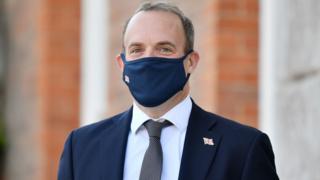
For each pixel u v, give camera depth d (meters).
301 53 8.35
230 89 10.58
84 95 16.39
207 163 5.98
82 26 16.56
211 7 10.65
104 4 15.18
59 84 16.50
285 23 8.69
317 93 8.05
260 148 6.04
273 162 6.14
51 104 16.48
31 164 17.38
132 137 6.21
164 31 6.04
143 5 6.16
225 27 10.62
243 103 10.59
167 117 6.16
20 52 18.48
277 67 8.90
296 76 8.46
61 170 6.29
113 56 14.37
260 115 10.24
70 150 6.34
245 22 10.64
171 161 6.07
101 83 15.29
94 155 6.20
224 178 5.92
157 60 6.03
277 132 8.84
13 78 19.23
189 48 6.17
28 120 17.72
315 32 8.10
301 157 8.32
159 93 6.05
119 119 6.38
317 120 8.05
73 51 16.59
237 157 6.00
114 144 6.18
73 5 16.59
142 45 6.09
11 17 19.36
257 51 10.62
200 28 11.02
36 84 16.97
